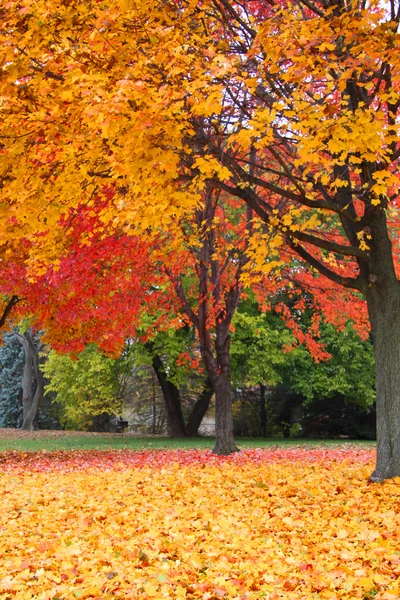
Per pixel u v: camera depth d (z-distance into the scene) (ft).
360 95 24.39
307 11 27.99
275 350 73.61
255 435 92.17
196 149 25.36
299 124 19.33
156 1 21.08
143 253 37.17
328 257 45.01
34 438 79.51
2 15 19.81
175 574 15.53
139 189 20.68
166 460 44.42
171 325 46.65
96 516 22.91
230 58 19.34
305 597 13.79
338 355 76.84
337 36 20.22
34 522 22.74
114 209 26.02
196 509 23.61
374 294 28.22
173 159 19.72
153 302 46.14
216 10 24.50
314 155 20.13
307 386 76.43
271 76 23.70
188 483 29.58
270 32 20.24
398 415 27.35
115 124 18.39
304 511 22.97
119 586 14.87
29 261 27.78
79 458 49.90
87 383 85.92
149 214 21.67
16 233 24.06
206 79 18.51
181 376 77.05
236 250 45.06
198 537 19.45
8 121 20.16
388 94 21.15
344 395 80.74
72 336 50.06
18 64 19.29
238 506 24.14
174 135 19.25
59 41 20.38
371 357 75.51
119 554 17.66
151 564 16.75
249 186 29.25
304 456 46.42
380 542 17.58
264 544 18.33
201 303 43.93
